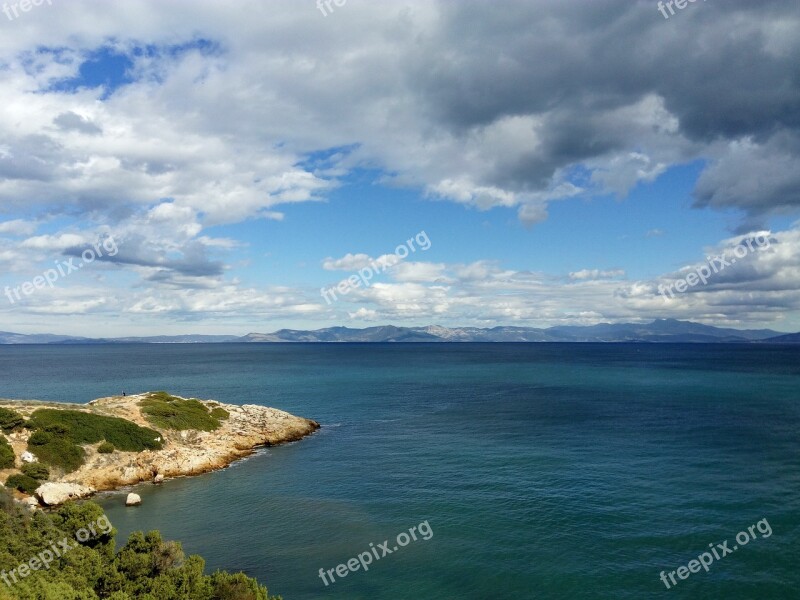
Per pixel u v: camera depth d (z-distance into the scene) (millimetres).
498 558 32844
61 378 159000
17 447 47906
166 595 22891
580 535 35750
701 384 129500
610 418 80938
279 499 45062
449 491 45938
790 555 32344
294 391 123938
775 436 65938
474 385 135625
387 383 143000
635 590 28734
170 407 66250
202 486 49219
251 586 23531
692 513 39281
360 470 53875
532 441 65188
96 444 52438
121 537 36875
